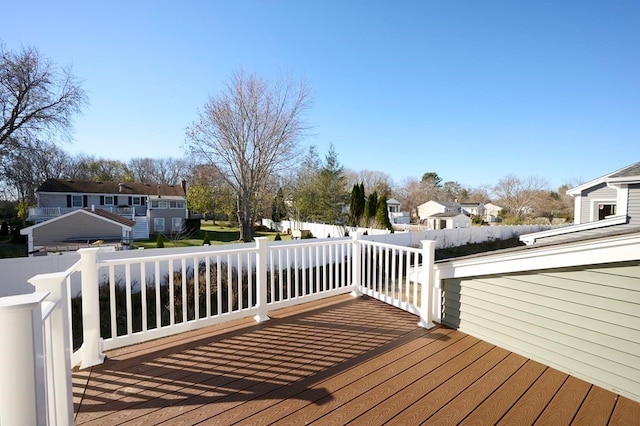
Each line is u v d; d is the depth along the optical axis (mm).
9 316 825
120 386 2143
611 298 2115
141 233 22578
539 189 33594
